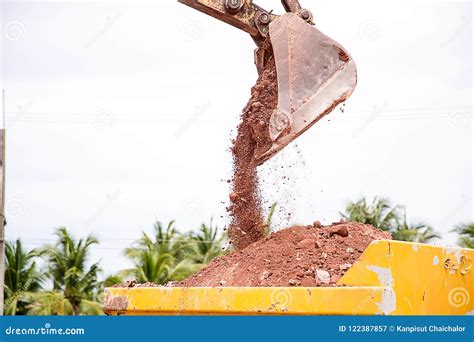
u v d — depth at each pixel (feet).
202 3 23.00
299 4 22.86
